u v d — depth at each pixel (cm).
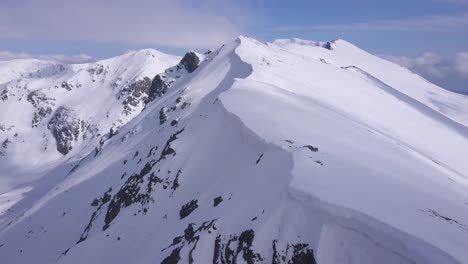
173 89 15562
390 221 2705
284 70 11525
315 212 2848
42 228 9744
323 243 2673
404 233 2538
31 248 9019
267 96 7525
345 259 2592
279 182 3494
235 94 7469
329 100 10469
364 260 2544
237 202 3816
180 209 5284
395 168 4750
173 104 10775
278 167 3894
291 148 4156
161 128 9744
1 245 10175
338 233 2700
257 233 3039
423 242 2478
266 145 4512
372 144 5944
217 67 12238
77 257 6153
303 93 10144
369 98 13062
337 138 5438
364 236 2625
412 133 11369
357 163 4166
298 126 5553
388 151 5950
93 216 8325
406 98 17375
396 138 9919
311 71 13162
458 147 11969
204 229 3691
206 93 10200
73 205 9906
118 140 13050
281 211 3041
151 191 6250
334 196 2998
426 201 3531
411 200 3403
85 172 12019
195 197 5128
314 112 7025
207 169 5572
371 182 3612
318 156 3988
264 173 4025
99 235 6494
